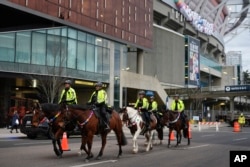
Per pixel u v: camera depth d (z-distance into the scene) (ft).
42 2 145.59
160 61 309.22
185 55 354.13
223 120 287.48
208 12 447.83
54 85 140.56
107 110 51.26
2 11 137.80
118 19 197.47
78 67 163.32
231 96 289.33
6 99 145.18
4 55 134.82
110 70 188.14
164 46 317.01
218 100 369.30
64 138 58.29
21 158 48.42
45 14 146.72
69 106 47.70
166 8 336.70
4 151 56.70
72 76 158.40
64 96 49.62
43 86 139.95
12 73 136.67
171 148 66.69
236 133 128.16
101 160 48.29
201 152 60.39
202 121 252.01
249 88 276.21
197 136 107.45
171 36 329.52
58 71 147.23
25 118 88.89
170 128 69.00
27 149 59.82
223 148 67.82
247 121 221.25
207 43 445.78
